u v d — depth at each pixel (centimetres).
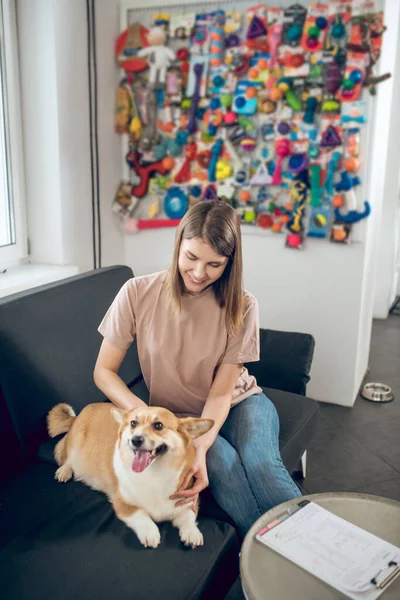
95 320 184
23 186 231
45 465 151
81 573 110
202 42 254
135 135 270
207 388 156
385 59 257
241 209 266
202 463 131
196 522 129
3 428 149
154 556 116
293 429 171
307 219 260
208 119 258
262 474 135
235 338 151
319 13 236
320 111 248
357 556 103
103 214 268
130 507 126
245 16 249
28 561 113
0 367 145
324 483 210
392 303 478
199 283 141
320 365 276
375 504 120
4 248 222
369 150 246
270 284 276
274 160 258
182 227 140
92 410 151
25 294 161
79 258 250
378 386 299
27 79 223
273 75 246
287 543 106
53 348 163
